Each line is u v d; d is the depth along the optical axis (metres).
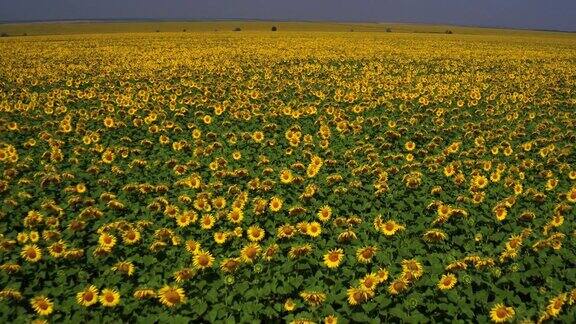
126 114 20.31
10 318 7.05
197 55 42.81
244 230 9.60
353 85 27.66
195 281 7.61
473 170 12.78
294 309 6.90
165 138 15.72
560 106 22.97
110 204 10.23
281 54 44.31
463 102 22.27
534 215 9.62
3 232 9.64
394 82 28.61
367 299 6.86
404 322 6.50
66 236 9.23
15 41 60.12
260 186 11.33
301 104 21.92
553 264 7.86
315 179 12.34
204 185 11.59
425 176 12.58
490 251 8.48
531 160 13.26
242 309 6.89
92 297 7.07
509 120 19.25
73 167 13.38
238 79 29.75
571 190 10.52
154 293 7.00
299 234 9.16
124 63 37.41
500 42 64.00
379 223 9.07
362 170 12.41
